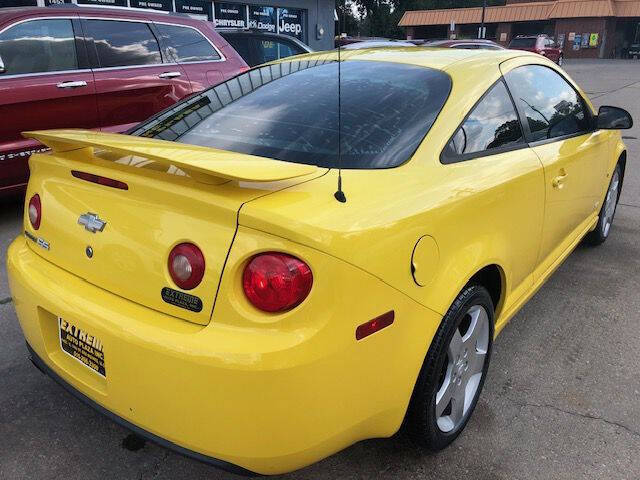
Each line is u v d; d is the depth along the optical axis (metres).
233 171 1.60
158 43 5.80
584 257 4.43
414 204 1.94
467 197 2.16
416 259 1.89
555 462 2.32
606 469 2.29
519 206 2.56
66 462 2.27
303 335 1.59
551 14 46.03
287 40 9.05
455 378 2.29
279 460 1.67
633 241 4.78
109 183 1.89
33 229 2.21
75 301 1.89
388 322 1.80
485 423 2.54
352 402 1.75
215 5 14.84
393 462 2.30
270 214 1.61
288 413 1.61
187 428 1.68
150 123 2.65
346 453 2.34
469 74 2.61
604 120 3.63
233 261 1.61
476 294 2.25
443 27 50.03
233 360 1.56
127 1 12.97
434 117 2.33
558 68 3.54
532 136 2.91
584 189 3.54
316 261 1.59
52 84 4.96
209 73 6.14
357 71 2.65
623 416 2.61
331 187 1.86
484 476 2.24
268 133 2.29
